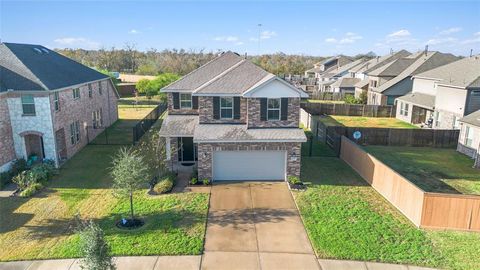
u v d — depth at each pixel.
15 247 14.01
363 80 61.66
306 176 22.61
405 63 52.72
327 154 27.98
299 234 15.16
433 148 31.09
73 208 17.61
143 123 33.66
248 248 14.04
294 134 21.22
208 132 21.38
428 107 38.16
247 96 21.17
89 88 31.31
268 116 21.73
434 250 13.98
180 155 24.83
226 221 16.31
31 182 19.88
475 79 32.47
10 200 18.53
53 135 23.14
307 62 133.88
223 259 13.27
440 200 15.43
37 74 23.19
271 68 110.50
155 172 22.84
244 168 21.59
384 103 48.66
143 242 14.27
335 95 62.75
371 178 21.00
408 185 16.80
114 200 18.56
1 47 24.94
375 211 17.50
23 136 22.97
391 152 29.47
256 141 20.70
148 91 59.59
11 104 22.39
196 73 27.12
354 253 13.68
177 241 14.38
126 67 105.50
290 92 21.27
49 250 13.78
